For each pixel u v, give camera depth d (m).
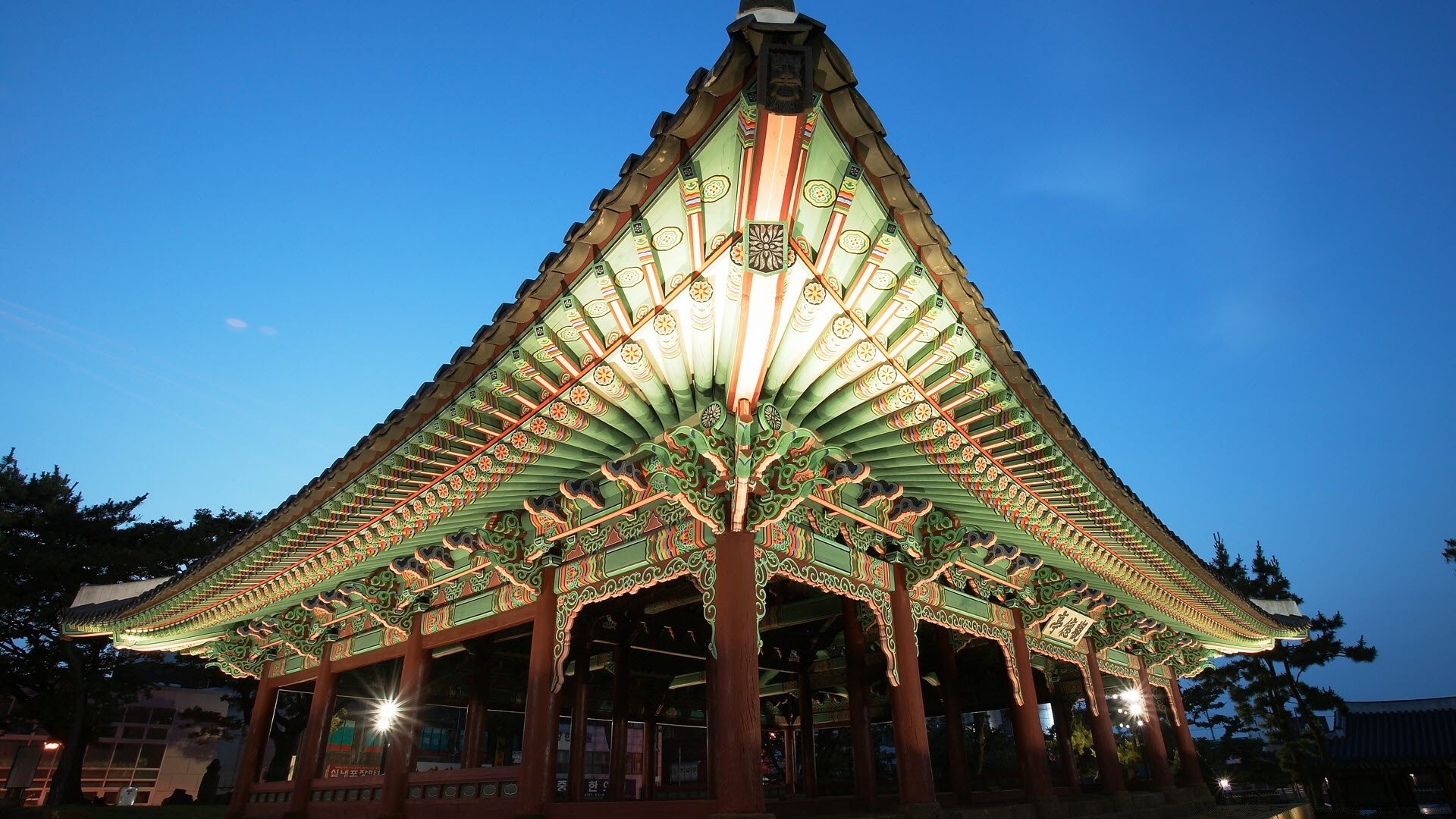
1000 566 14.62
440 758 34.41
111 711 37.75
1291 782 44.31
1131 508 13.20
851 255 7.12
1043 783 13.62
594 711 21.83
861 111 5.54
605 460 11.00
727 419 8.97
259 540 14.31
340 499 12.05
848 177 6.11
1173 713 22.50
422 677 14.49
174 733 47.69
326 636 17.98
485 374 8.80
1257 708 40.38
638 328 8.02
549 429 9.89
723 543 9.51
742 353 7.89
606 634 17.69
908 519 12.12
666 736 41.88
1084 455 11.34
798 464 9.58
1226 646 24.11
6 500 37.97
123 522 41.12
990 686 21.27
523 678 22.05
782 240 6.52
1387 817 39.06
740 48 5.10
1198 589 17.23
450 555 14.19
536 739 11.12
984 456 10.71
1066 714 20.58
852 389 9.15
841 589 11.02
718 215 6.68
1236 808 21.09
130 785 45.41
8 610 35.66
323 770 16.94
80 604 22.33
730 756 8.47
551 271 7.29
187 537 42.03
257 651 20.75
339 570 14.83
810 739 20.73
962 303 7.71
